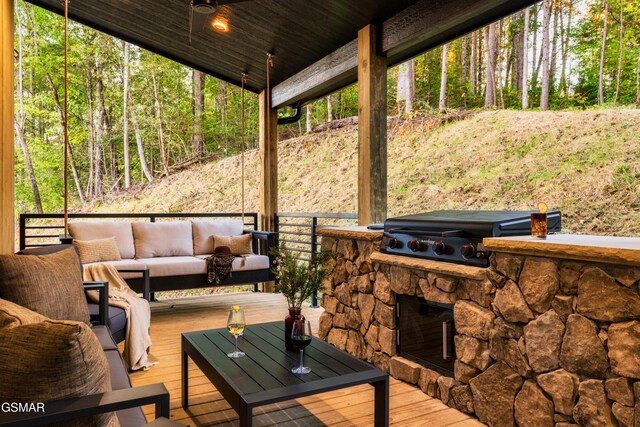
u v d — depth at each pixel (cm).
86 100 1139
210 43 475
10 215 329
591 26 805
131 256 460
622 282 155
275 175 565
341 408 227
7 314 105
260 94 574
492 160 870
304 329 180
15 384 89
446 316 242
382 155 365
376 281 292
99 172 1158
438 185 920
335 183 1076
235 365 183
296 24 401
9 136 327
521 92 936
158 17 446
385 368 282
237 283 457
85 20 478
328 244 346
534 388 186
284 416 217
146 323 292
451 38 342
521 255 192
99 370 99
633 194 674
